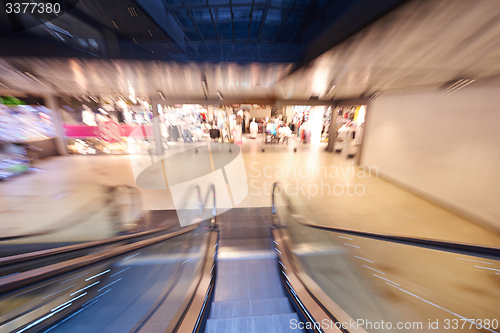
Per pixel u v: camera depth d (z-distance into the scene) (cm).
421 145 599
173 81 721
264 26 712
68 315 192
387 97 722
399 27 308
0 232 415
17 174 706
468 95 471
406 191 647
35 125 869
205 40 848
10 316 181
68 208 499
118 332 179
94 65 573
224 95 863
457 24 281
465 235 427
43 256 201
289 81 732
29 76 638
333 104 995
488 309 215
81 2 423
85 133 945
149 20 509
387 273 279
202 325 182
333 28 393
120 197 548
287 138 1320
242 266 287
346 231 298
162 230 361
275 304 219
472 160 469
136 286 241
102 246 269
